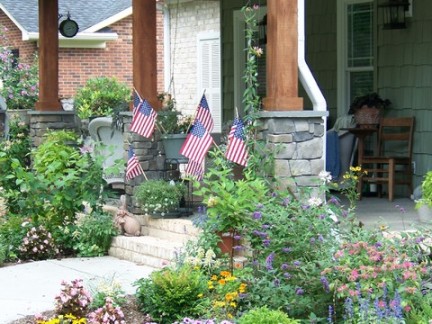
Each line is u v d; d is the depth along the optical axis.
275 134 8.91
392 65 12.09
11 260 10.25
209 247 8.54
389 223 9.34
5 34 24.28
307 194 8.59
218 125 18.27
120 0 25.38
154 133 10.96
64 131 13.12
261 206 8.18
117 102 18.48
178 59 19.52
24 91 18.06
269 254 7.72
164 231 10.25
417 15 11.62
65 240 10.50
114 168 10.68
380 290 6.77
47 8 14.26
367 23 12.73
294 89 8.98
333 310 7.18
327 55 13.34
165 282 7.75
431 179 9.20
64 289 7.75
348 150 12.08
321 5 13.39
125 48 24.14
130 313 7.80
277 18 8.87
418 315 6.77
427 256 7.69
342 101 13.13
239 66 15.26
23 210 10.62
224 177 8.83
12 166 10.82
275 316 6.75
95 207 10.70
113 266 9.71
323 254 7.51
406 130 11.88
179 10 19.38
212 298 7.67
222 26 15.62
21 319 7.67
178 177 11.17
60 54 23.38
